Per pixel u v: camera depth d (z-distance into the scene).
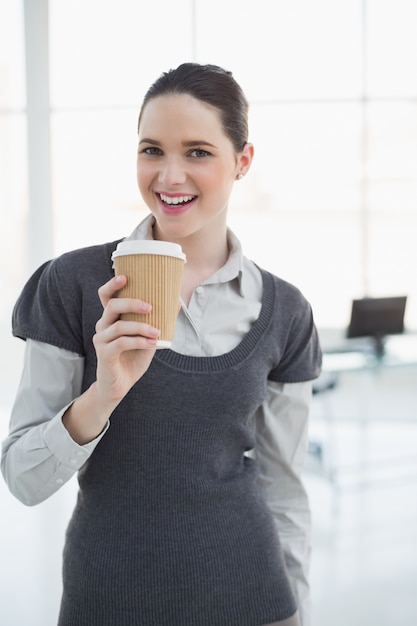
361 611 2.53
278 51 6.15
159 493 0.96
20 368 6.50
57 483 0.91
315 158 6.59
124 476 0.97
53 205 6.20
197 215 0.96
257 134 6.43
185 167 0.94
